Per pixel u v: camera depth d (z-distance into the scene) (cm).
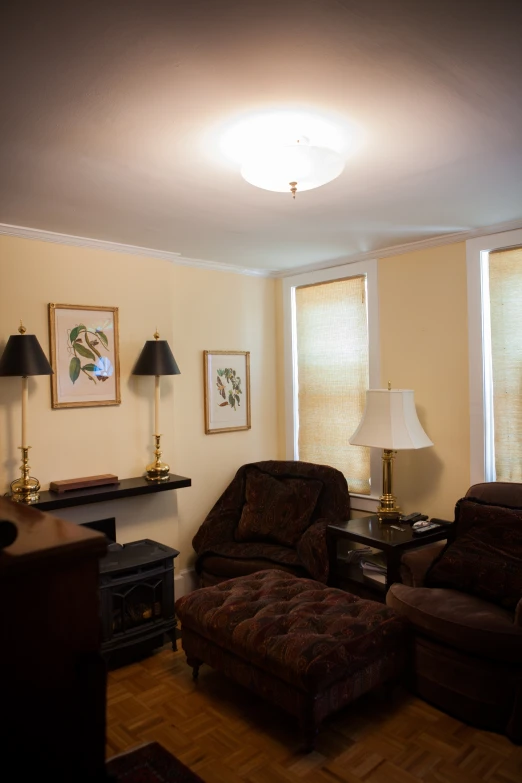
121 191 248
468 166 229
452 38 141
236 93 166
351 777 208
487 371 339
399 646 251
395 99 173
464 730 235
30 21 129
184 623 278
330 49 145
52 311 319
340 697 224
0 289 301
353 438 347
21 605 72
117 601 299
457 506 303
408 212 295
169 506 372
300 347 449
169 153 206
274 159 200
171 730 241
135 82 158
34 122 180
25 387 294
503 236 325
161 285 374
